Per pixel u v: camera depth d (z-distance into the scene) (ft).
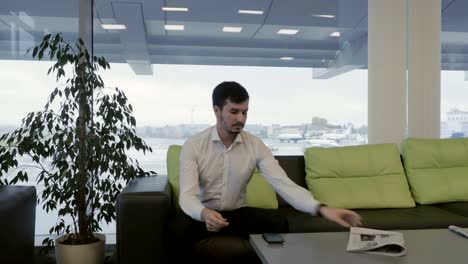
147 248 5.76
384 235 4.34
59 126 7.25
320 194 7.86
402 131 9.83
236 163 5.84
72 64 7.49
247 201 7.46
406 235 4.65
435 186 8.05
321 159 8.09
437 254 3.90
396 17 9.74
